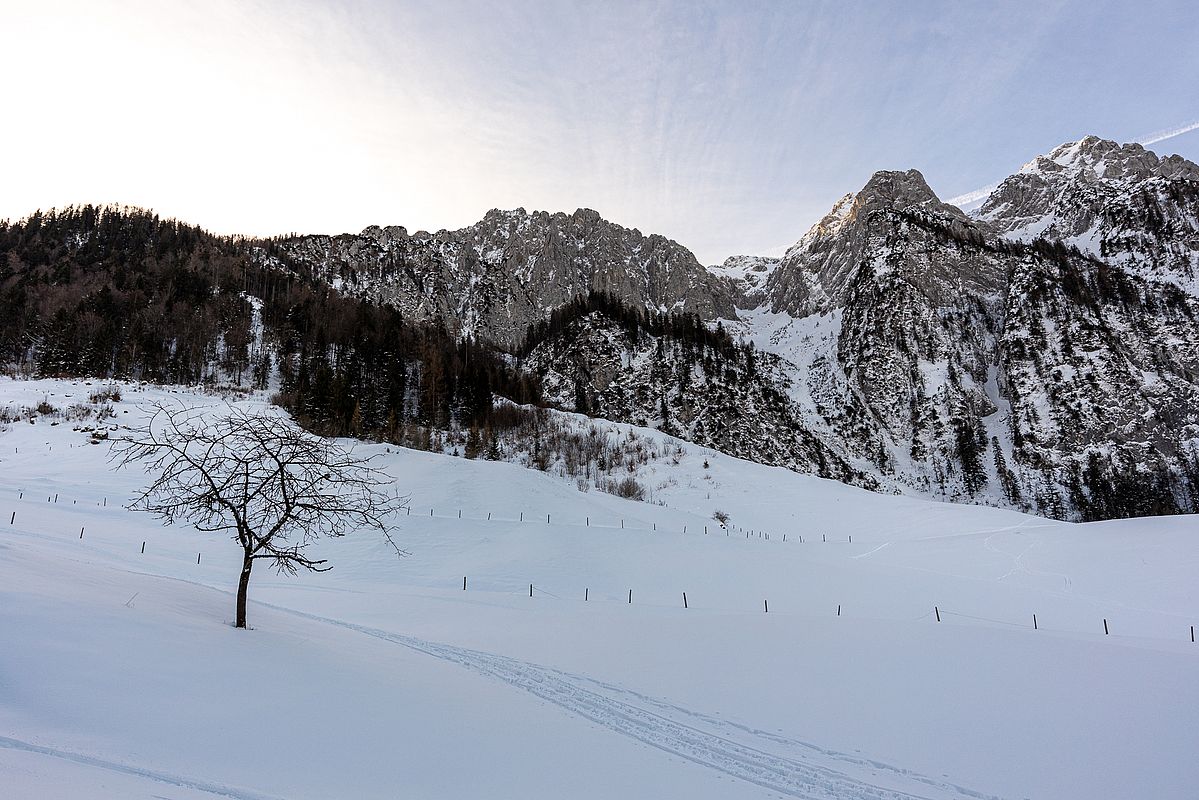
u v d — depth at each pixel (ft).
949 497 391.24
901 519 205.67
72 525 96.89
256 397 294.46
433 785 21.47
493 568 106.32
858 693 41.22
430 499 154.92
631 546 122.21
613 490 245.24
